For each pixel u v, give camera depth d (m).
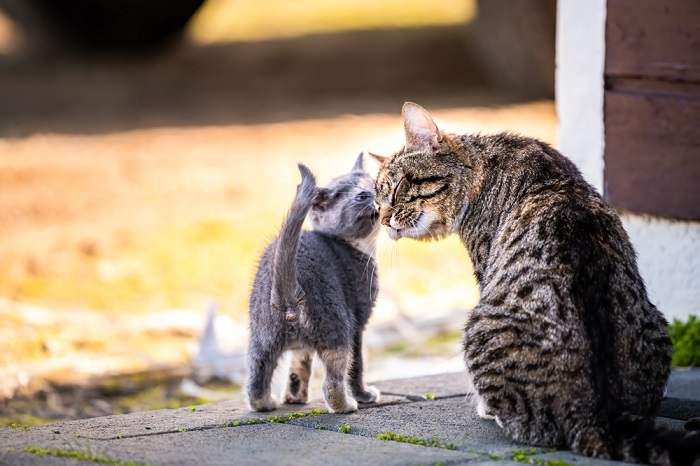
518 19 28.75
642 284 7.40
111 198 20.16
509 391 7.09
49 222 18.53
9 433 7.65
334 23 40.81
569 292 7.00
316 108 28.89
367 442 7.22
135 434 7.54
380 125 25.91
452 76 31.97
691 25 9.30
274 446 7.10
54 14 37.28
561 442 6.98
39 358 12.07
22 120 28.48
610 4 9.84
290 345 8.21
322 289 8.22
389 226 8.43
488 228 7.91
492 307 7.27
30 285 14.91
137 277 15.49
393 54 34.38
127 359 12.20
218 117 28.33
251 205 19.28
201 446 7.12
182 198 19.98
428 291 15.10
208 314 12.55
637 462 6.64
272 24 41.84
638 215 9.91
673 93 9.52
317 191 8.95
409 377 9.66
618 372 7.02
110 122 28.09
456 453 6.88
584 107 10.33
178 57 36.81
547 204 7.49
